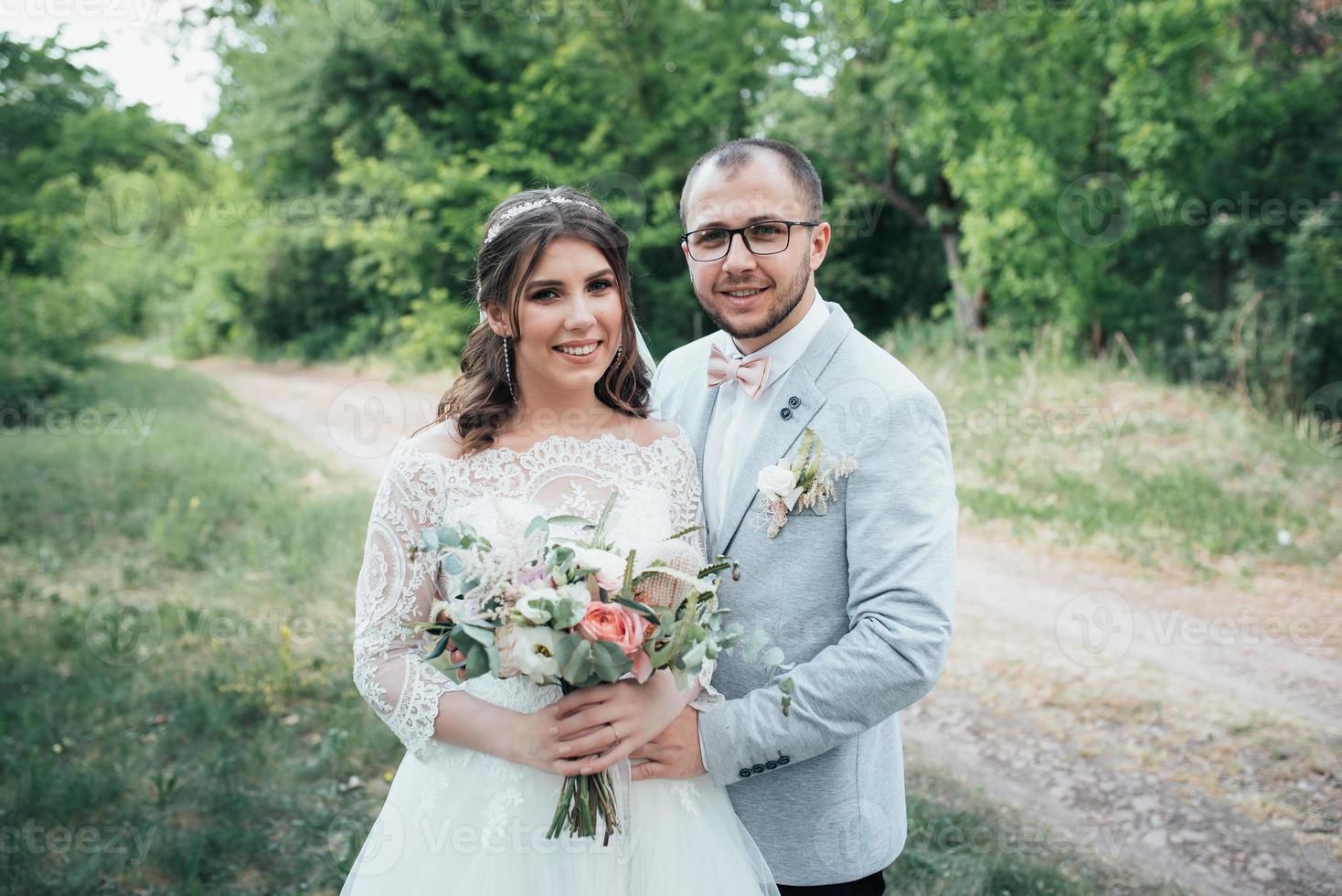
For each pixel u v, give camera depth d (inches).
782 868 75.8
